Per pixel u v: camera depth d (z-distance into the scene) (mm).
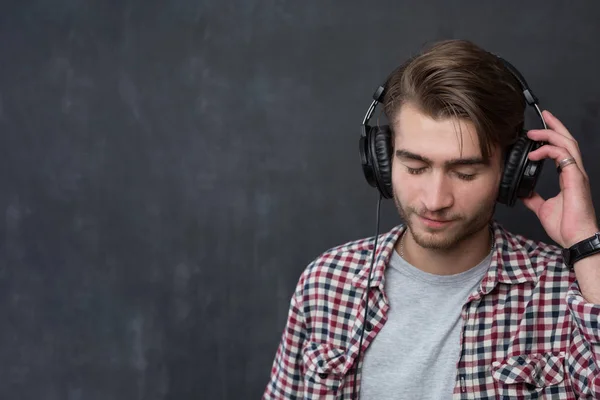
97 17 2432
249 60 2398
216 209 2459
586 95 2268
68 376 2551
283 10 2377
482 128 1511
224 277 2479
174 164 2455
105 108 2453
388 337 1780
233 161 2436
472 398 1704
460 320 1750
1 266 2533
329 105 2387
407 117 1564
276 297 2471
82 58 2445
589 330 1583
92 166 2475
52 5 2439
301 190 2426
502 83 1567
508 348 1723
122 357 2531
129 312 2518
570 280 1745
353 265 1892
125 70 2436
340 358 1835
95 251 2502
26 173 2494
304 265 2451
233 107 2418
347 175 2402
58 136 2475
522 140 1627
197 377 2520
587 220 1641
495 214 2383
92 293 2520
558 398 1695
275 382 2014
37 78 2461
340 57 2367
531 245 1842
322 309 1889
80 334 2535
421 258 1796
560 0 2262
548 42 2273
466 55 1562
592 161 2279
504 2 2283
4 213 2514
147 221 2480
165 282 2498
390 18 2336
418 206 1588
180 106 2432
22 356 2553
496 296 1764
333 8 2359
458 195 1570
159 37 2418
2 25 2455
